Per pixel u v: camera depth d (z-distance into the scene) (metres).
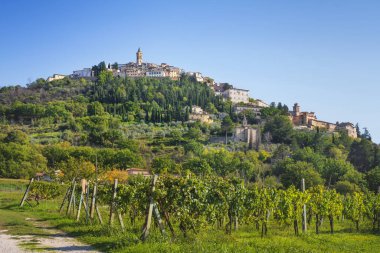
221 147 169.25
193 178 21.00
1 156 107.88
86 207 26.78
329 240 24.59
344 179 102.75
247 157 141.75
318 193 33.59
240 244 18.28
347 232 31.94
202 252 14.82
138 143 155.12
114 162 123.88
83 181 31.69
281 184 97.19
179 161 136.62
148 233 17.69
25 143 136.00
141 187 20.55
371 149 149.25
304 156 131.62
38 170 110.44
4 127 178.25
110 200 25.02
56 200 48.66
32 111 199.38
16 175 105.44
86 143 157.75
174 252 14.77
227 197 24.94
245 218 27.55
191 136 177.12
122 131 181.88
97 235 20.03
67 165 58.31
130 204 22.42
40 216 31.08
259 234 26.25
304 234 26.47
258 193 27.92
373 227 35.22
